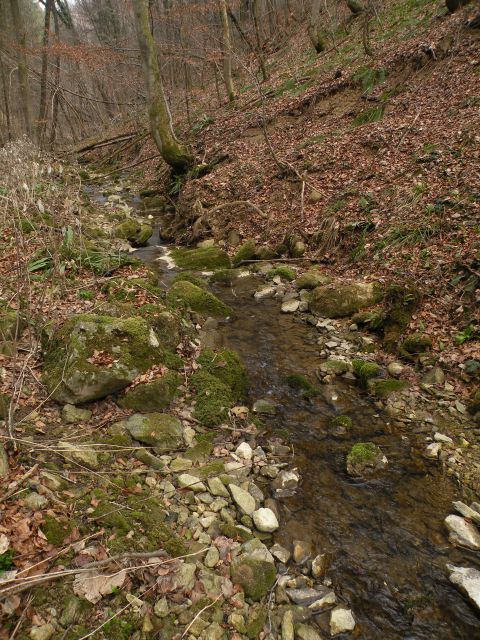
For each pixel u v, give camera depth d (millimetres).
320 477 4152
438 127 9602
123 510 3279
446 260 6656
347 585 3182
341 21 20609
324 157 11203
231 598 2941
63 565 2736
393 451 4449
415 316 6293
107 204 14711
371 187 9250
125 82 24141
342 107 13391
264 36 26094
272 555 3344
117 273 7668
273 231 10219
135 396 4441
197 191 12914
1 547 2637
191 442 4328
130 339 4785
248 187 11836
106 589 2689
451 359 5492
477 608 2986
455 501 3852
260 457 4320
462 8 12727
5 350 4820
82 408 4316
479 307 5793
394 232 7777
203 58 18609
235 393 5227
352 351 6273
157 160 18516
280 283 8531
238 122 16094
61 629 2469
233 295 8273
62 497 3211
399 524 3658
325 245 9008
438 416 4848
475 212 6996
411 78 12133
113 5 31328
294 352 6336
